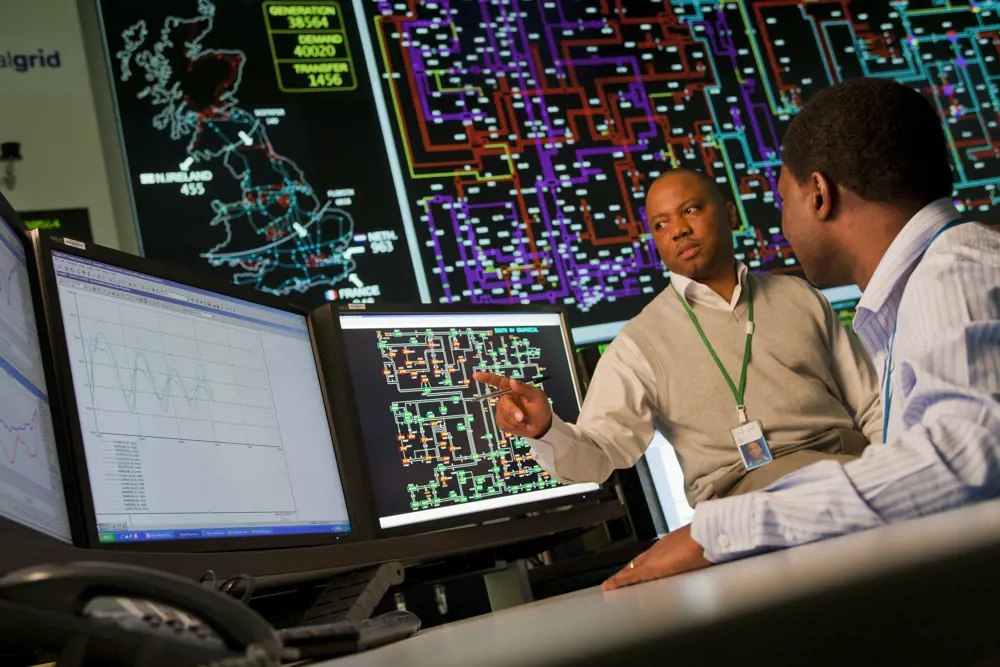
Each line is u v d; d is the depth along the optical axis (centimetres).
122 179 288
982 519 54
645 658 40
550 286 326
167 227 289
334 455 135
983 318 91
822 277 115
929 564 45
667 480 212
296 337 138
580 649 41
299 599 134
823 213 109
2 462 79
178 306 115
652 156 351
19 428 85
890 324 107
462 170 329
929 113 105
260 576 109
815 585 45
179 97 303
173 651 55
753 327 192
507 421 156
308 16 329
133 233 284
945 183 106
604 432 182
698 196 200
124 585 55
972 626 44
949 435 83
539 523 169
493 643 51
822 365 192
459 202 325
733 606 44
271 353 130
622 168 347
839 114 105
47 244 100
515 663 40
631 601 63
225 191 300
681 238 196
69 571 53
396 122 328
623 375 188
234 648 57
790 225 113
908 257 103
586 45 358
